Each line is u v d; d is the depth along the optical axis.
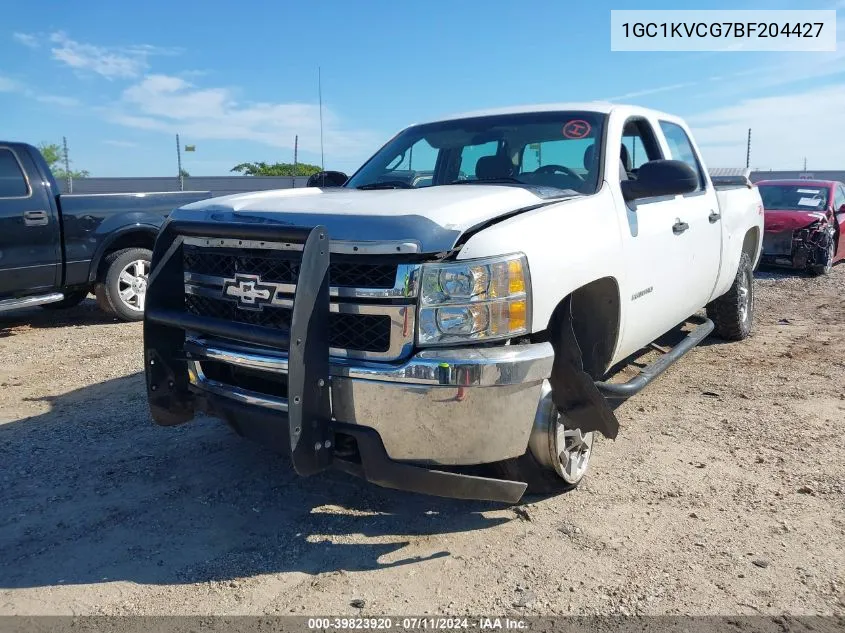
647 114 4.85
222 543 3.22
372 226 2.84
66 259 7.61
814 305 9.07
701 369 5.94
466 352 2.79
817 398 5.14
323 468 2.89
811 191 12.64
